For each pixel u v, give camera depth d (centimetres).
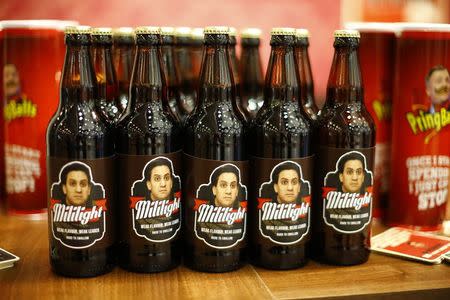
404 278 103
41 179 134
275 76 102
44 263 107
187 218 103
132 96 102
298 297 95
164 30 119
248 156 103
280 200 102
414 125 124
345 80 105
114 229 102
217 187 100
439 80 122
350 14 155
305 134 102
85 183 98
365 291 97
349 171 105
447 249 114
